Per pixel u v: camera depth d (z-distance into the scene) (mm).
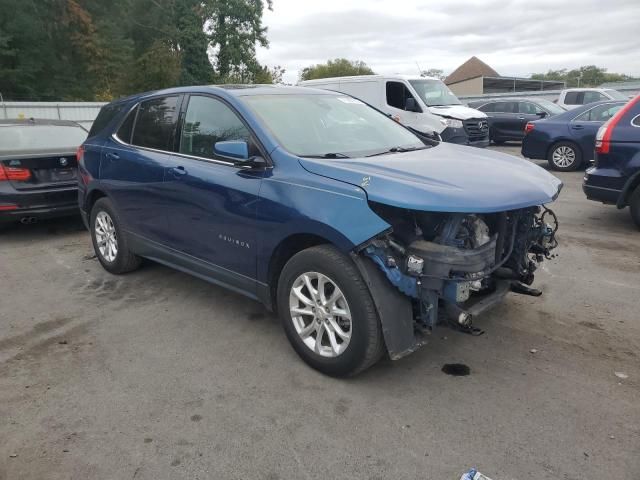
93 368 3576
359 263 3031
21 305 4703
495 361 3533
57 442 2814
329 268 3158
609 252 5727
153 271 5531
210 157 4027
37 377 3471
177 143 4379
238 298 4762
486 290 3533
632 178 6273
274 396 3195
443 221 3059
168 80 29922
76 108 20859
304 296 3430
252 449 2729
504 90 52531
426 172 3234
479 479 2467
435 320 3084
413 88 12609
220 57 36625
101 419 3006
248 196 3596
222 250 3934
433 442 2740
